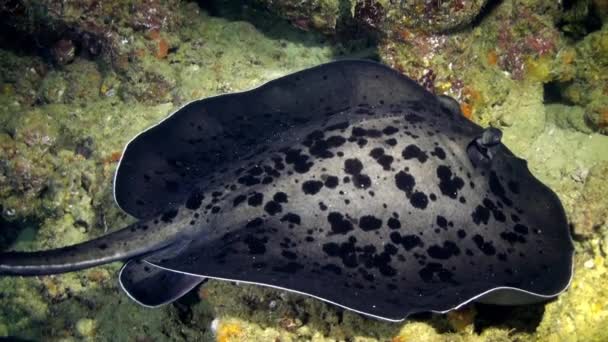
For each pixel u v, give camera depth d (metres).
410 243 1.92
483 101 2.58
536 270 1.92
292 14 2.78
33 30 2.92
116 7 2.80
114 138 2.78
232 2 3.10
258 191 2.03
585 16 2.61
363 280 1.85
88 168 2.78
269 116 2.35
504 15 2.61
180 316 2.39
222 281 2.23
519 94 2.63
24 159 2.81
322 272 1.86
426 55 2.57
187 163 2.23
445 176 2.00
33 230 3.16
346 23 2.77
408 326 2.04
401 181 1.97
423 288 1.84
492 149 2.07
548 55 2.60
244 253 1.93
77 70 3.00
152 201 2.18
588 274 2.11
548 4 2.61
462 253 1.92
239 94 2.39
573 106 2.70
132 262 2.16
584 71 2.60
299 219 1.96
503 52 2.63
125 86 2.87
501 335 2.08
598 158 2.55
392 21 2.52
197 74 2.87
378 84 2.39
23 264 1.93
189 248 2.02
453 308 1.76
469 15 2.46
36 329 2.77
